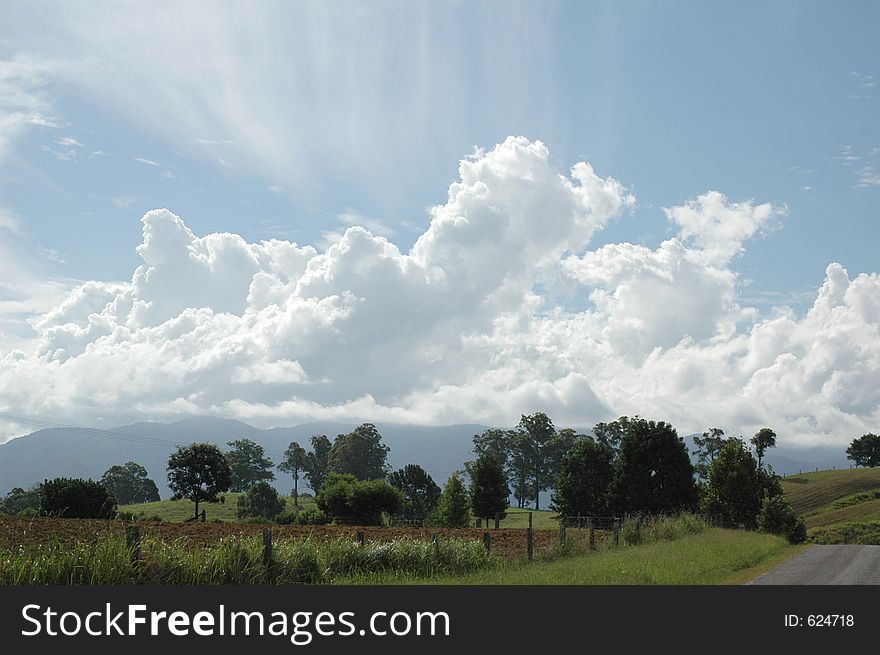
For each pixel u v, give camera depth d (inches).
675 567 845.8
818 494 5329.7
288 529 1756.9
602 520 2787.9
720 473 2677.2
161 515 4109.3
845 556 1121.4
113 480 6683.1
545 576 799.7
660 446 3070.9
